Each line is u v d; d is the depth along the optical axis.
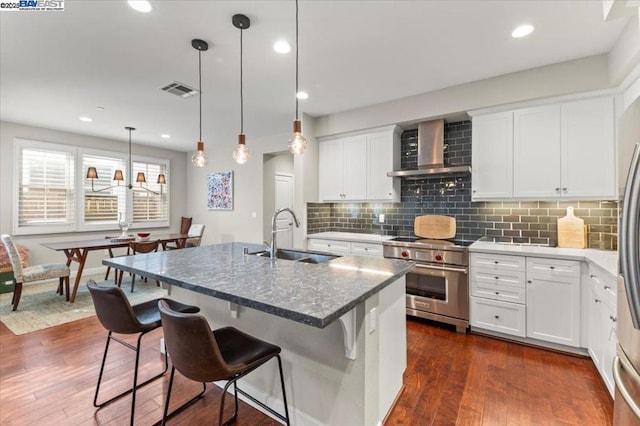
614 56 2.33
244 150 2.43
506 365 2.28
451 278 2.91
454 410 1.79
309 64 2.67
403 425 1.67
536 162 2.82
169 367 2.28
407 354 2.45
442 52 2.47
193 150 6.68
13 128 4.46
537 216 3.06
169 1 1.85
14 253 3.44
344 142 4.09
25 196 4.60
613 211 2.69
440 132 3.40
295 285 1.42
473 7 1.92
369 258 2.16
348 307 1.17
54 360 2.37
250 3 1.88
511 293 2.64
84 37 2.23
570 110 2.67
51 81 2.99
